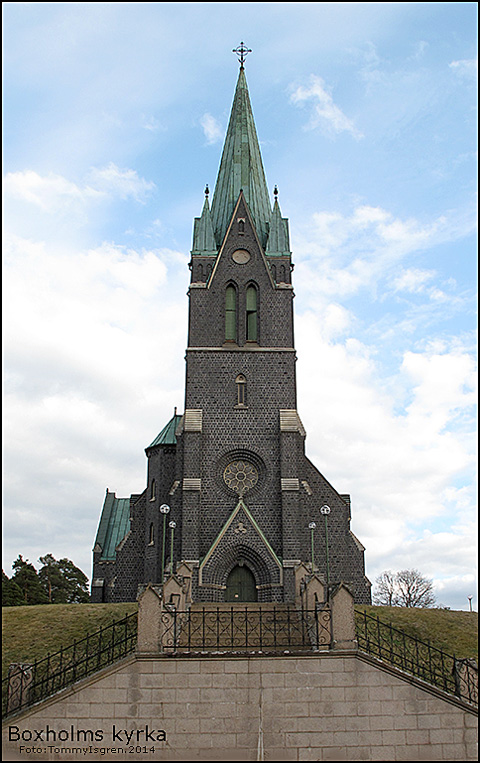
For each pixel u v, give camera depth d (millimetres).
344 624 22234
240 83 68312
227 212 60562
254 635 29375
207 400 52688
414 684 21609
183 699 21312
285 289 56156
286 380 53500
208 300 55656
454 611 39094
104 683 21375
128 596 56250
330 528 52406
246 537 47781
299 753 21000
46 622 35594
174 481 53812
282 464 50469
